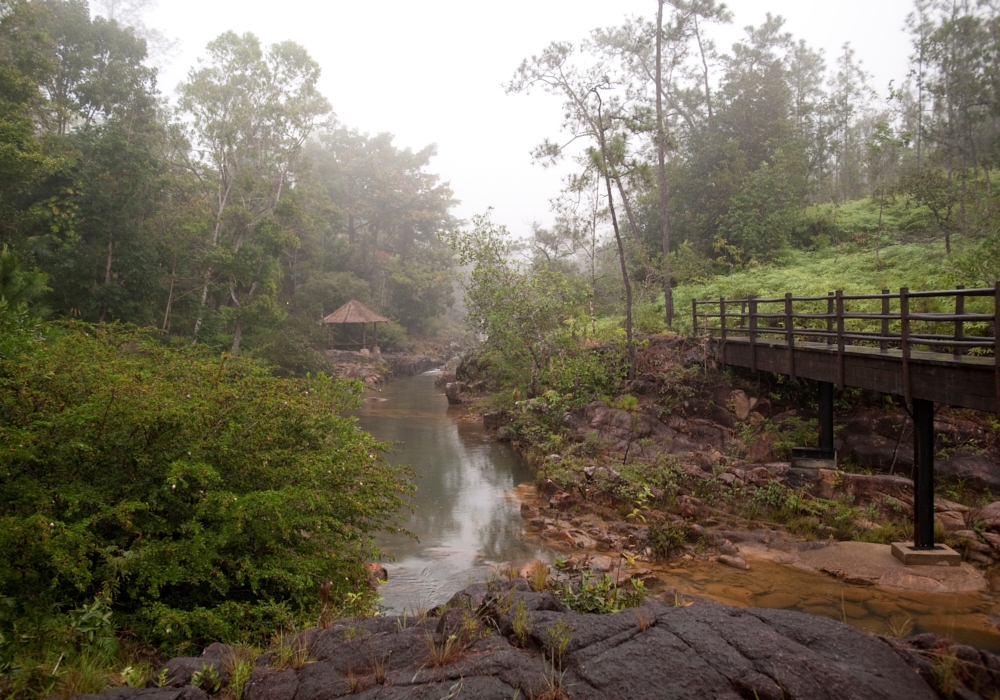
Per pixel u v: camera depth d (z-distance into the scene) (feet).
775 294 66.08
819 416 41.22
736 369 52.65
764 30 111.45
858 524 33.99
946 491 36.40
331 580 20.72
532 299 72.02
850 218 87.66
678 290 82.94
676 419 50.26
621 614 11.19
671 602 19.51
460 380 98.68
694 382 52.90
